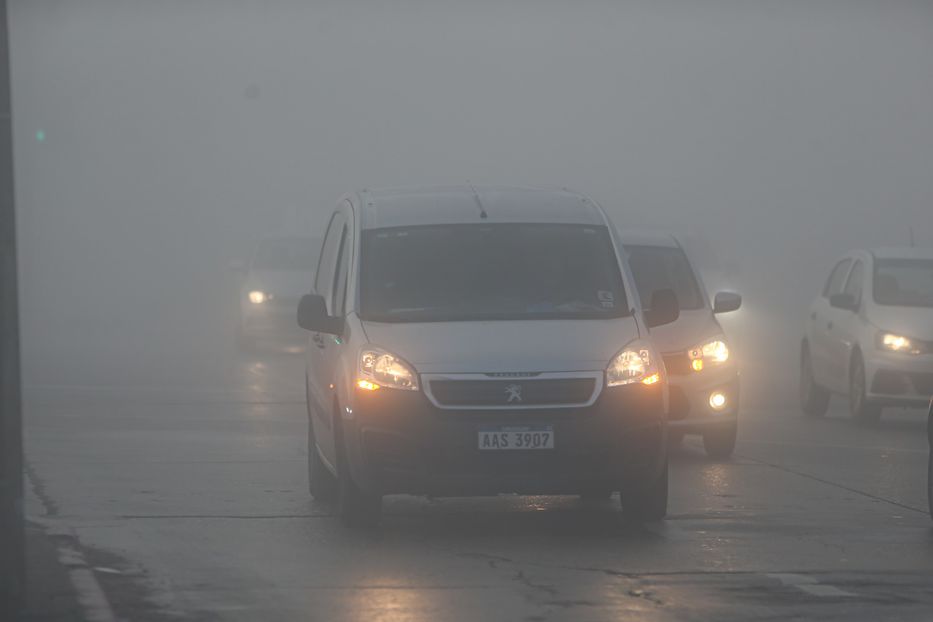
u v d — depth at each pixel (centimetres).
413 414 2944
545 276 3288
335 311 3409
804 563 2736
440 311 3209
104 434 4906
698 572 2650
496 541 2961
